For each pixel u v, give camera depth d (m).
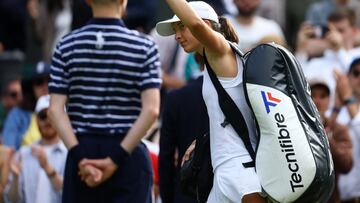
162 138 19.73
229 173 16.80
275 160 16.55
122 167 19.05
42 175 22.39
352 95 25.23
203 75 18.02
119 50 19.02
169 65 28.42
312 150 16.56
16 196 22.81
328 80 28.00
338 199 22.17
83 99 19.06
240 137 16.88
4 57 32.19
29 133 25.31
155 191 22.47
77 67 19.05
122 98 19.06
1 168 22.97
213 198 17.12
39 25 33.97
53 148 22.50
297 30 36.38
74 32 19.25
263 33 29.17
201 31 16.55
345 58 28.28
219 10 29.94
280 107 16.59
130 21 31.17
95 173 18.84
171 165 19.77
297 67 16.89
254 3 29.11
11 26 33.94
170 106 19.58
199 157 17.36
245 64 16.75
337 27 29.45
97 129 19.00
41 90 25.66
